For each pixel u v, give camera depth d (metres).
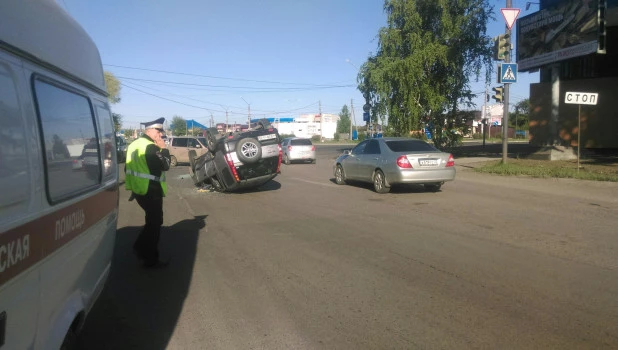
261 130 13.33
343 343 3.98
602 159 21.14
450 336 4.06
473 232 7.82
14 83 2.35
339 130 103.50
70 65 3.33
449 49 25.72
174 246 7.37
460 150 31.09
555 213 9.41
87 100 3.73
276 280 5.63
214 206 11.35
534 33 22.55
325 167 23.75
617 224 8.29
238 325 4.38
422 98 27.05
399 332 4.16
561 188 13.13
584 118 26.33
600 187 13.12
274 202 11.70
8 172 2.19
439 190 13.19
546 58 21.80
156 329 4.32
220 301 5.00
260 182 13.38
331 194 12.88
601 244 6.90
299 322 4.42
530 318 4.39
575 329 4.15
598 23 18.66
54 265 2.72
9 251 2.13
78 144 3.36
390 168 12.19
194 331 4.27
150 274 5.97
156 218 6.13
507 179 15.66
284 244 7.35
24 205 2.34
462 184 14.56
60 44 3.15
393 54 27.05
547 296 4.91
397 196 12.17
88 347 3.95
